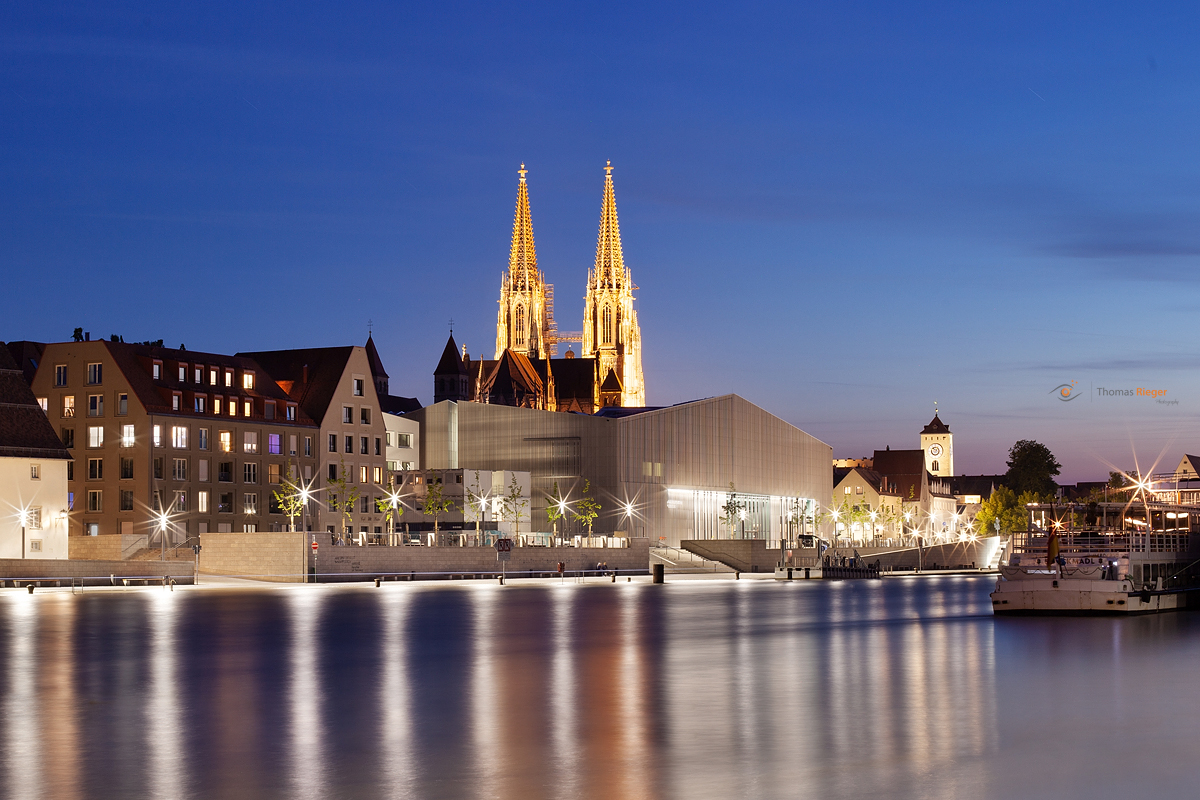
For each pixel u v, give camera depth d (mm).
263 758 30266
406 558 143500
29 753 30969
